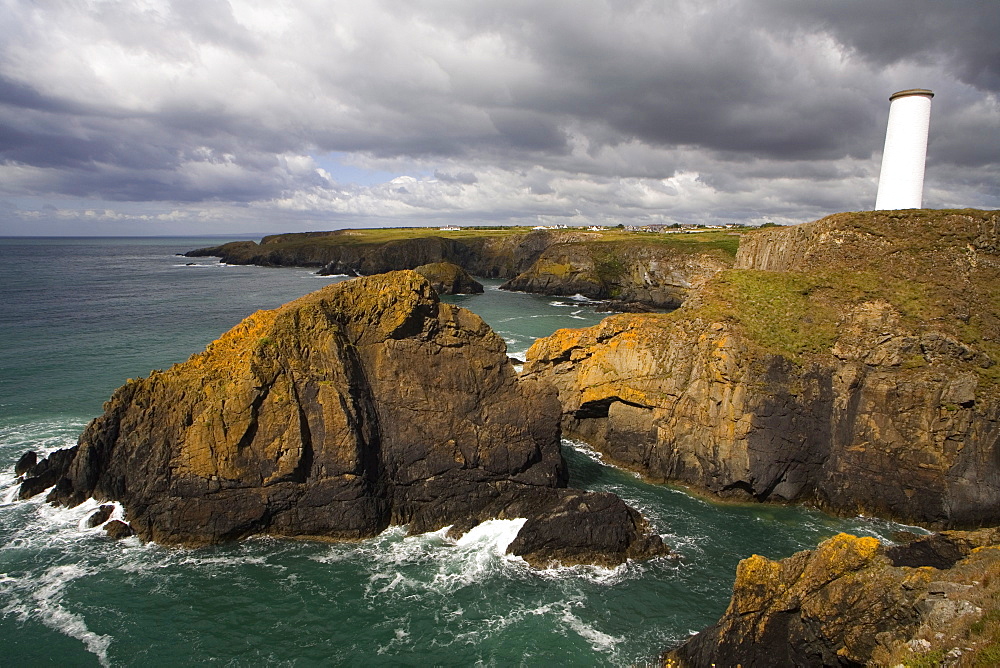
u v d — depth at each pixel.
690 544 33.09
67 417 47.00
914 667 15.66
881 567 19.23
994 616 15.55
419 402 36.62
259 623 26.14
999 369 38.03
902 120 60.12
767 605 20.98
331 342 34.72
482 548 32.16
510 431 37.38
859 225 54.81
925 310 43.97
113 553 30.91
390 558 31.17
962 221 50.75
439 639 25.33
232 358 34.22
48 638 24.98
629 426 44.75
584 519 31.92
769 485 38.72
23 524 32.97
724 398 40.06
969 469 35.97
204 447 32.06
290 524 32.75
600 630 26.02
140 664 23.77
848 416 39.38
